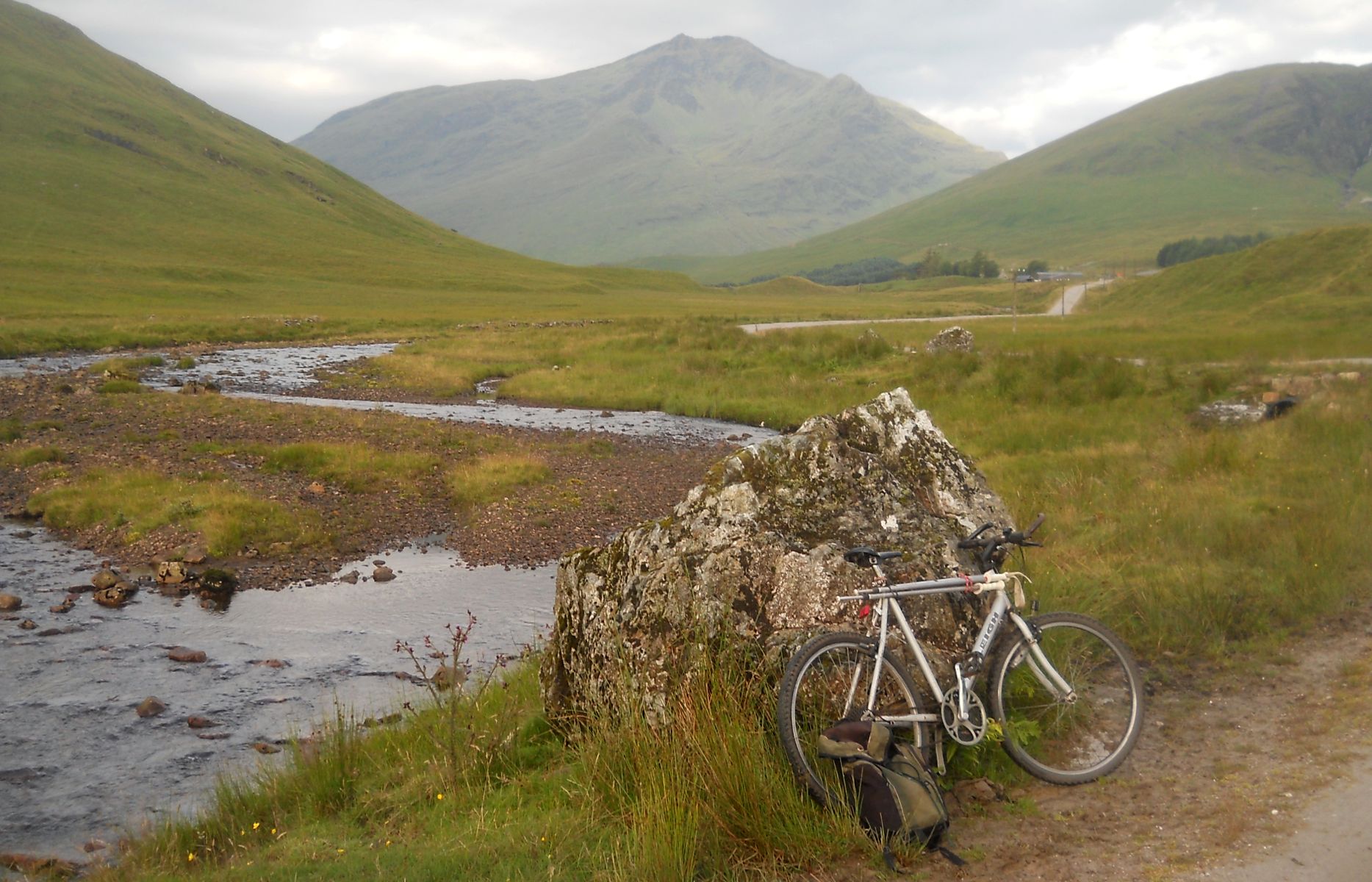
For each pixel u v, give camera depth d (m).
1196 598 7.13
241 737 8.03
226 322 63.12
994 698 4.79
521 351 47.03
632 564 5.71
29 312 64.81
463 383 35.97
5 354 42.09
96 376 32.53
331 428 22.62
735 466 5.71
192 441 20.67
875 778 4.32
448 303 109.69
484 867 4.41
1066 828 4.36
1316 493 10.73
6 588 12.23
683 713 4.76
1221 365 24.20
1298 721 5.30
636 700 5.16
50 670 9.59
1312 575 7.59
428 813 5.46
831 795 4.38
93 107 182.50
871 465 5.84
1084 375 24.95
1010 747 4.72
